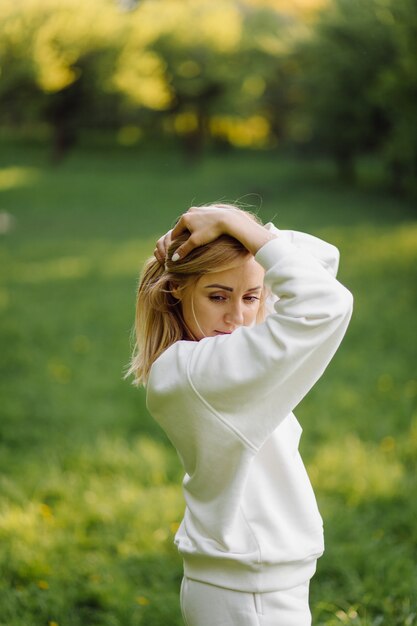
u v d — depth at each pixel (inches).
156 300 68.4
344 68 800.3
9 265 470.0
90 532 142.9
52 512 150.5
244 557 63.2
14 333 304.2
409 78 599.8
